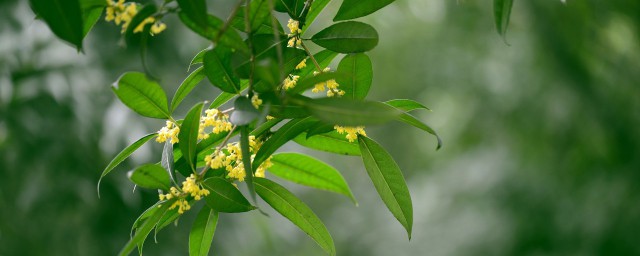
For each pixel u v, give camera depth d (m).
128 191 4.63
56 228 4.72
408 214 1.48
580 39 5.86
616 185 6.05
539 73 6.34
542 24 5.99
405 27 8.03
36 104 4.54
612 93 6.00
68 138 4.53
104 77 4.61
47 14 1.15
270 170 1.67
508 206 6.85
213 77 1.34
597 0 5.59
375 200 10.24
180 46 4.82
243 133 1.25
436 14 7.41
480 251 6.79
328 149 1.61
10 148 4.61
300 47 1.41
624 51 5.87
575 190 6.38
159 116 1.39
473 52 7.21
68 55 4.59
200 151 1.43
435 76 7.83
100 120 4.51
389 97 9.07
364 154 1.49
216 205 1.37
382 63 8.71
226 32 1.24
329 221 10.27
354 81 1.40
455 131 7.89
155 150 4.51
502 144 7.29
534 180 6.74
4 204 4.80
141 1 3.50
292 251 7.64
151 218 1.30
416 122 1.36
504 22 1.34
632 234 5.81
